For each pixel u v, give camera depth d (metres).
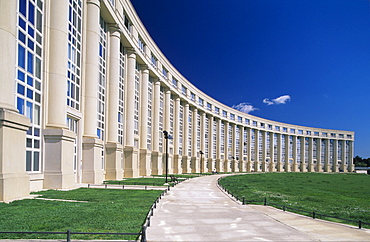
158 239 9.43
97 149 30.19
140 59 47.91
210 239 9.63
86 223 10.80
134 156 42.72
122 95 42.47
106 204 15.73
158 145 55.59
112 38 37.50
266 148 111.94
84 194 19.89
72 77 28.05
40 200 16.23
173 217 13.20
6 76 16.62
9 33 16.91
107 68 37.00
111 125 36.50
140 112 49.50
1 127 15.79
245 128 105.69
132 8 43.25
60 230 9.66
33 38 21.47
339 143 132.38
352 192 32.31
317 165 125.31
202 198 21.81
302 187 37.91
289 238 9.89
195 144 77.56
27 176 17.81
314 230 11.20
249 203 19.83
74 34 28.66
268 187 36.19
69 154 23.47
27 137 20.30
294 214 14.95
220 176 61.78
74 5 28.80
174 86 65.38
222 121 94.50
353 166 133.00
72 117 27.81
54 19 23.64
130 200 17.81
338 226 12.05
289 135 119.19
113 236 9.28
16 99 18.97
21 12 19.83
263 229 11.22
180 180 40.59
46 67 22.98
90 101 30.38
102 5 33.19
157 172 54.31
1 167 15.69
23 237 8.85
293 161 119.38
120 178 36.88
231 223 12.25
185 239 9.55
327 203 21.66
